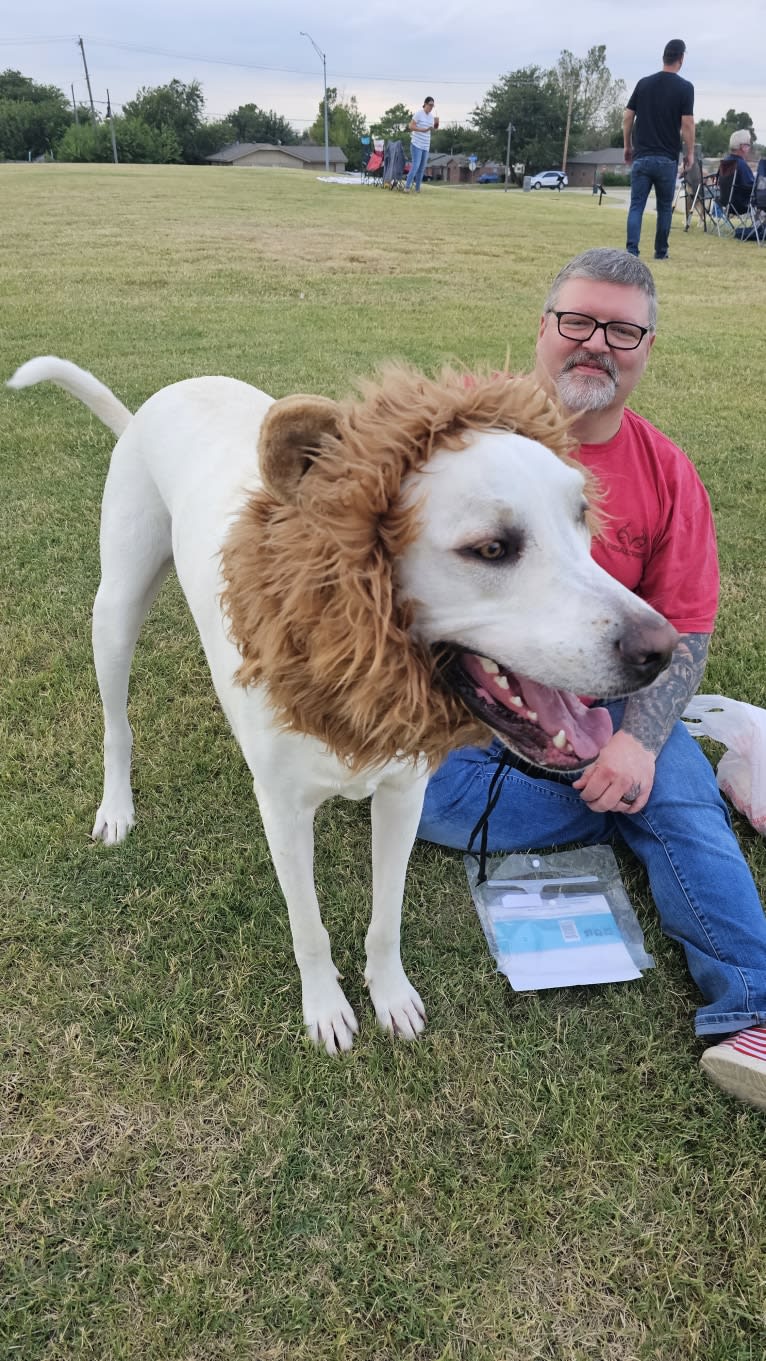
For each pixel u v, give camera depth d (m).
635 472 2.75
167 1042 2.27
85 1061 2.21
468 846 2.82
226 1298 1.79
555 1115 2.13
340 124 86.25
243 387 2.96
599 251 2.63
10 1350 1.71
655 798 2.59
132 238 13.72
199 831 2.91
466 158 88.25
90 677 3.54
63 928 2.54
